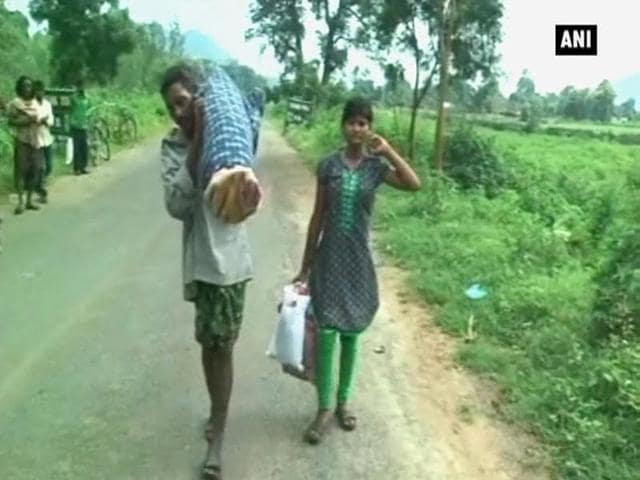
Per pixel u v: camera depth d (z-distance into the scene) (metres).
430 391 5.31
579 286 7.21
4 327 6.34
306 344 4.59
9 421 4.76
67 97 16.39
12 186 12.80
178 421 4.80
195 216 3.86
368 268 4.54
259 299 7.22
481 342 6.12
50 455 4.39
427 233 9.69
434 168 14.91
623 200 11.21
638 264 6.42
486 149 16.23
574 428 4.63
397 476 4.27
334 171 4.39
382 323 6.62
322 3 38.72
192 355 5.82
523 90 73.25
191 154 3.78
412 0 18.56
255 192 3.57
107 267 8.23
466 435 4.72
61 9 37.72
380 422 4.84
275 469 4.30
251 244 9.52
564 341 5.89
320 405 4.62
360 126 4.33
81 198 12.54
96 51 39.06
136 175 15.78
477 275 7.73
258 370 5.57
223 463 4.34
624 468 4.22
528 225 10.36
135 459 4.37
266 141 28.44
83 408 4.95
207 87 3.86
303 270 4.63
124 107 24.94
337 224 4.43
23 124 10.85
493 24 18.84
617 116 74.12
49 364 5.61
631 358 5.35
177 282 7.70
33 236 9.62
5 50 21.06
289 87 44.12
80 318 6.59
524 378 5.36
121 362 5.67
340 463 4.38
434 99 23.58
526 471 4.34
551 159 26.61
